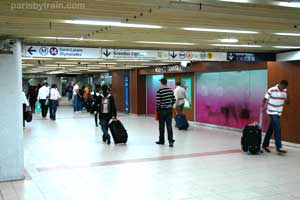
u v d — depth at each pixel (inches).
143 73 749.9
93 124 607.8
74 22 208.5
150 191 226.5
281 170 279.9
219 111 551.8
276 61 409.4
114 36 278.5
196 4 178.2
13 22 208.5
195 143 407.5
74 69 848.3
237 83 511.5
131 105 813.2
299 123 382.6
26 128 553.9
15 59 249.1
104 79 1072.8
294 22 223.5
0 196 218.1
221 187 234.4
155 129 537.3
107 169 284.8
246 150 348.5
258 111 473.7
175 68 619.8
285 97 348.5
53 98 682.2
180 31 255.8
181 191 225.9
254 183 243.4
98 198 213.8
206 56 390.6
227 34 273.7
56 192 225.9
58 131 516.7
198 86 600.7
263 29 247.9
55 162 311.9
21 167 255.3
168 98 388.2
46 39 288.8
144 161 312.3
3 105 247.0
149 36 280.8
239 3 171.3
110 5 169.8
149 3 166.1
